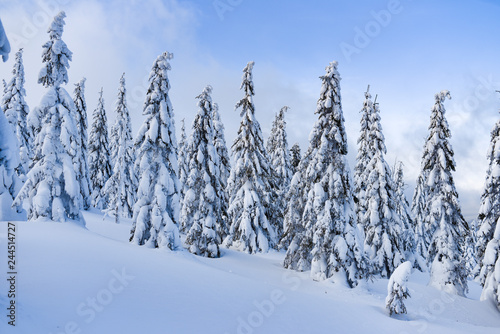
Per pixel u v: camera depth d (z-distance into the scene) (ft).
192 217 83.82
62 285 27.22
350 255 58.54
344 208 62.69
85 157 104.63
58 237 44.86
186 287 34.88
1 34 13.98
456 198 72.49
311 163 67.31
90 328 21.18
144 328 22.95
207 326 25.81
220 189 90.84
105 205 127.54
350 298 51.19
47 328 19.57
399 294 40.93
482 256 68.03
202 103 82.99
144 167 59.93
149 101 61.62
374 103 84.99
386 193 81.20
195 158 83.46
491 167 65.87
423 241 113.70
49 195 56.29
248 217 85.40
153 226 56.95
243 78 88.58
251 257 79.77
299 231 74.69
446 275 68.64
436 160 74.59
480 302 61.52
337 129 63.82
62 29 62.64
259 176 92.02
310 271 67.82
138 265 39.52
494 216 65.00
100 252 41.50
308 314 34.12
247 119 89.35
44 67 60.23
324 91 66.44
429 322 39.55
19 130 103.71
